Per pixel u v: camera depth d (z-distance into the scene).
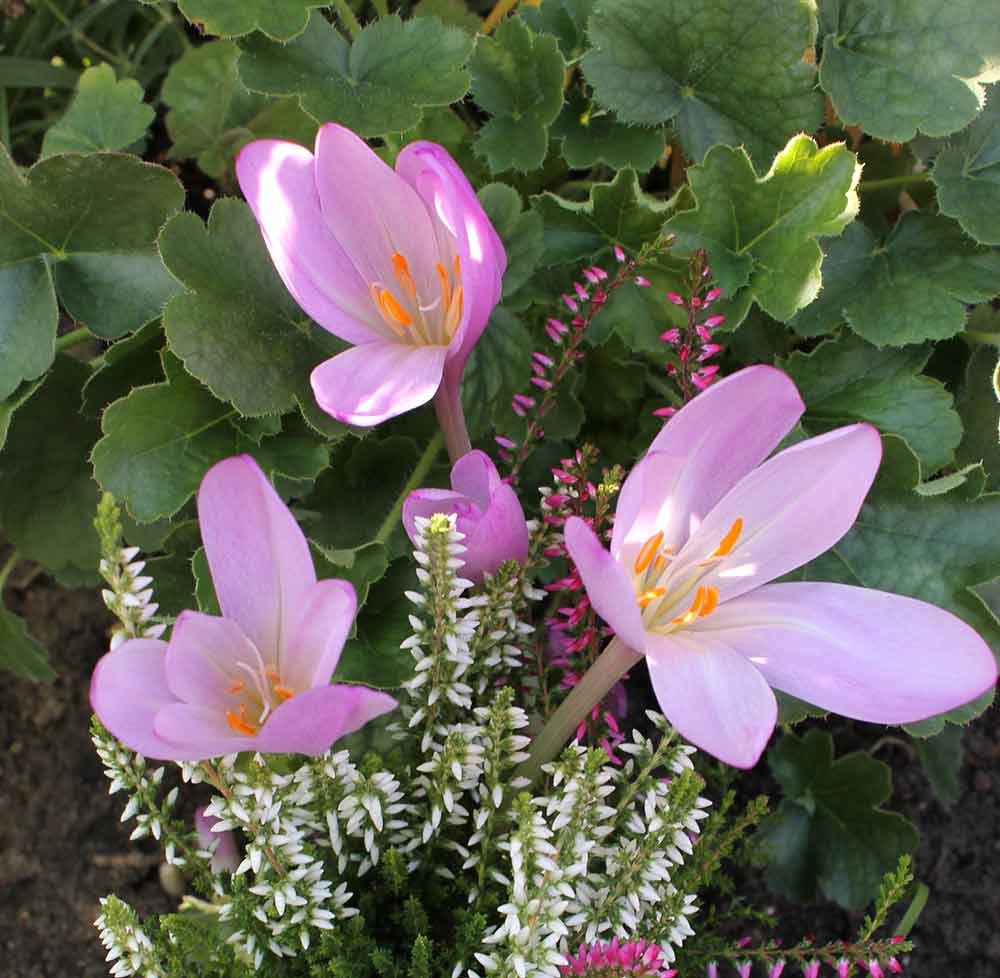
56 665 0.44
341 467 0.38
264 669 0.25
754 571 0.28
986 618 0.35
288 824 0.27
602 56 0.36
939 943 0.41
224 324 0.33
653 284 0.37
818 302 0.37
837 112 0.36
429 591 0.28
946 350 0.40
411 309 0.31
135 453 0.33
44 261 0.35
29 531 0.38
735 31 0.36
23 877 0.41
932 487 0.35
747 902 0.41
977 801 0.43
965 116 0.36
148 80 0.49
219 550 0.25
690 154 0.37
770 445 0.26
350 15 0.39
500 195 0.36
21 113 0.50
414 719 0.29
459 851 0.29
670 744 0.29
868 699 0.26
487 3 0.48
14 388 0.34
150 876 0.41
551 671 0.33
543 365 0.36
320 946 0.29
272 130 0.44
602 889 0.29
